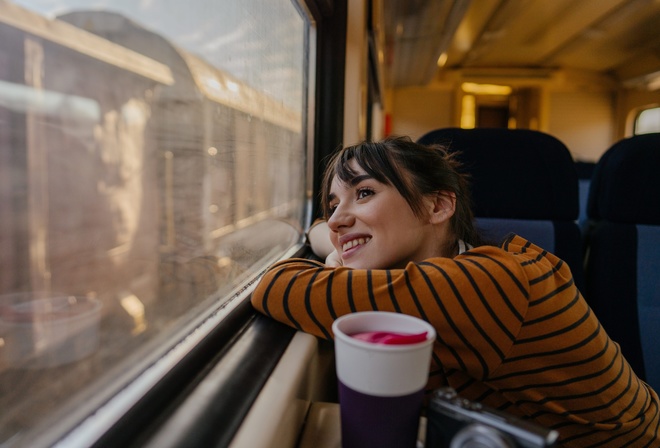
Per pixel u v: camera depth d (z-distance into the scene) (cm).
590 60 700
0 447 38
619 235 131
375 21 216
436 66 661
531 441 37
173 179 64
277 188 123
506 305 61
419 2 391
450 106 832
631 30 554
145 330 57
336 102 163
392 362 41
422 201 74
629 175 132
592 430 71
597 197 142
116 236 51
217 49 78
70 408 44
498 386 68
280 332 73
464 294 60
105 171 49
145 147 56
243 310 76
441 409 42
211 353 62
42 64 40
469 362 64
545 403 68
